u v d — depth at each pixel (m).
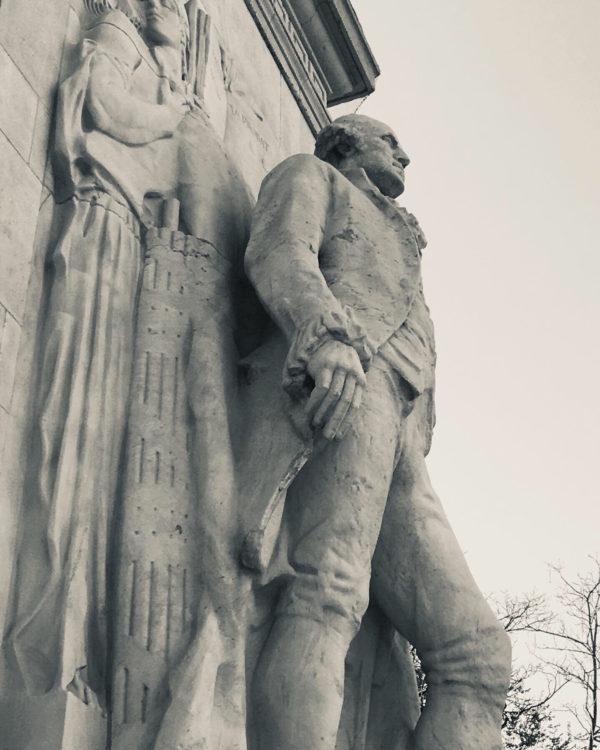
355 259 4.59
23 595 3.53
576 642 9.19
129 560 3.72
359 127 5.21
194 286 4.45
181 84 5.21
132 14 5.16
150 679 3.54
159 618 3.65
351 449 4.15
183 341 4.27
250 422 4.13
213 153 4.97
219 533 3.82
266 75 6.58
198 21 5.69
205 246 4.60
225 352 4.33
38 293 4.03
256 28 6.63
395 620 4.45
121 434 3.98
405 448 4.60
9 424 3.71
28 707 3.32
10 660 3.42
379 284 4.54
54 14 4.58
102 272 4.16
